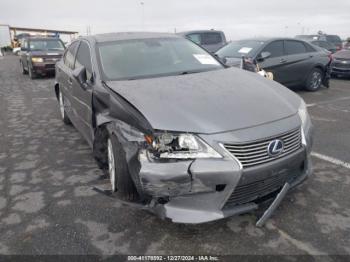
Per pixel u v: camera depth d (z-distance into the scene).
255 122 2.68
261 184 2.68
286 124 2.80
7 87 11.39
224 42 15.03
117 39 4.36
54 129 5.92
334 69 12.27
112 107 3.13
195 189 2.52
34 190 3.64
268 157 2.65
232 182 2.52
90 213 3.14
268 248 2.57
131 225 2.92
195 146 2.54
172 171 2.49
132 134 2.75
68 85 5.04
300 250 2.54
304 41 9.12
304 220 2.91
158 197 2.59
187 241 2.68
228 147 2.54
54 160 4.46
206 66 4.11
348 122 6.02
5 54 36.78
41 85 11.69
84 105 4.08
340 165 4.05
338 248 2.55
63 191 3.59
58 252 2.61
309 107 7.33
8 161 4.48
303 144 2.94
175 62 4.06
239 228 2.82
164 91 3.11
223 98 2.96
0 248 2.68
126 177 2.82
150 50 4.18
